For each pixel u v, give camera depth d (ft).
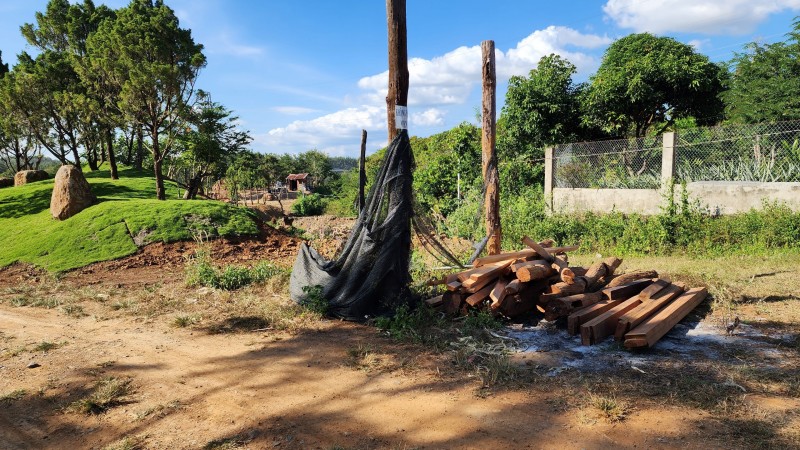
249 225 52.16
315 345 19.13
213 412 13.66
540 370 15.62
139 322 23.40
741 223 34.09
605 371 15.33
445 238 43.80
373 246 22.76
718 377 14.48
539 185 51.13
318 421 12.93
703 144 38.19
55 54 98.84
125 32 76.02
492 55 28.02
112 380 16.01
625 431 11.67
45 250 44.62
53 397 15.05
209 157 92.84
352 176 133.59
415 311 21.77
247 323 22.35
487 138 28.60
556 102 55.42
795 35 47.91
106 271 39.83
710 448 10.77
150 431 12.70
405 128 23.57
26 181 87.56
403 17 23.73
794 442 10.78
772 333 18.35
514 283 20.57
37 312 26.20
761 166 36.78
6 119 90.89
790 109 45.80
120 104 73.26
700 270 28.32
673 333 18.83
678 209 37.29
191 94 81.25
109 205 53.52
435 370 16.11
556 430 11.91
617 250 37.01
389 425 12.57
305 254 26.71
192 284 31.17
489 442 11.52
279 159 274.36
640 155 42.34
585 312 19.31
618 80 54.34
